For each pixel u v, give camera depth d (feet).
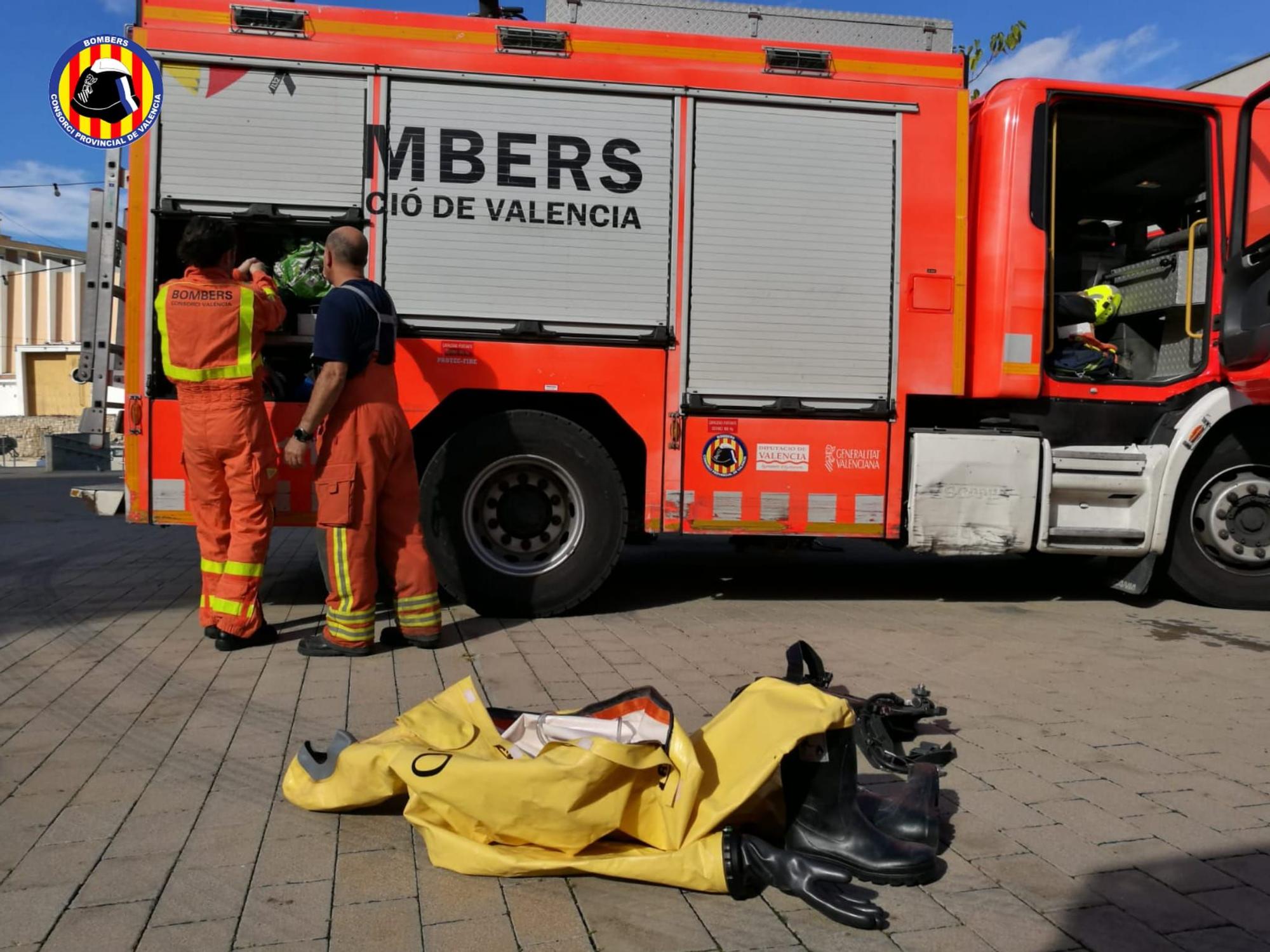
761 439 17.69
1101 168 21.26
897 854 7.88
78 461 77.66
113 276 16.37
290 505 16.34
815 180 17.81
